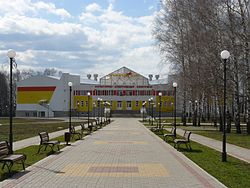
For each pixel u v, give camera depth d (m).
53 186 9.98
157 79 113.50
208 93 37.62
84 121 68.44
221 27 31.80
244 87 37.28
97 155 17.33
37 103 107.75
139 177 11.48
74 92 106.12
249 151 19.55
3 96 111.00
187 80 42.72
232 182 10.59
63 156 16.84
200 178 11.30
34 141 25.02
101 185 10.16
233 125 55.53
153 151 19.25
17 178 11.16
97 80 125.88
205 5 31.98
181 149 20.25
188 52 40.16
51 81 107.06
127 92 104.00
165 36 44.78
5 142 12.82
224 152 15.30
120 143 24.12
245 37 29.86
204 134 34.03
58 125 51.28
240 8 30.61
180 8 38.75
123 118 92.00
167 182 10.67
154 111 101.75
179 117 97.56
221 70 33.31
